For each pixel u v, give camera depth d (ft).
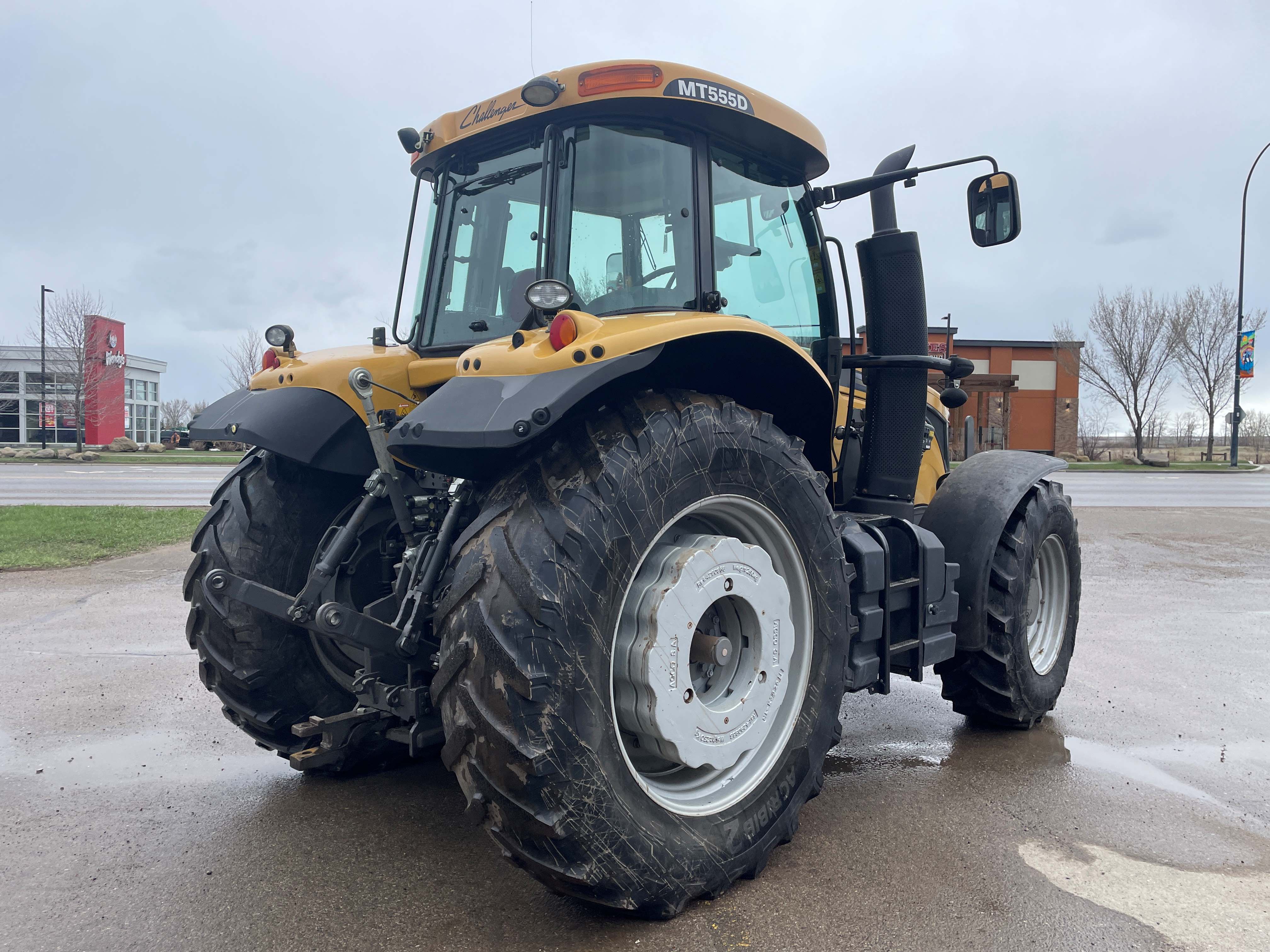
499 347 7.72
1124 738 12.62
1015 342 122.72
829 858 8.75
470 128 10.06
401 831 9.39
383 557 10.38
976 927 7.44
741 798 8.14
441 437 7.09
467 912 7.66
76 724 12.97
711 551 7.79
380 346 11.04
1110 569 27.91
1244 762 11.66
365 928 7.39
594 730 6.90
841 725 9.43
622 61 9.00
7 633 18.52
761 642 8.32
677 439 7.68
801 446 9.13
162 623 19.48
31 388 145.79
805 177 11.59
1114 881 8.29
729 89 9.49
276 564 10.25
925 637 11.00
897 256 11.89
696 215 9.43
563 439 7.59
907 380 11.89
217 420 10.09
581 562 6.93
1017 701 12.55
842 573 9.25
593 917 7.58
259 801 10.27
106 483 63.26
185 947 7.11
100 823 9.61
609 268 9.14
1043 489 13.19
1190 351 116.16
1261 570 27.78
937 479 16.93
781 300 10.97
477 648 6.81
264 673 10.19
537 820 6.68
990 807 10.10
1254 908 7.82
